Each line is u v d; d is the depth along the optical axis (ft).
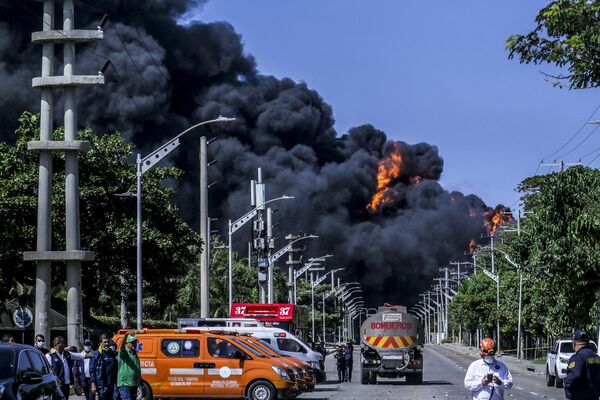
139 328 139.64
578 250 148.05
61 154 192.03
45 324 135.64
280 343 163.22
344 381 194.59
